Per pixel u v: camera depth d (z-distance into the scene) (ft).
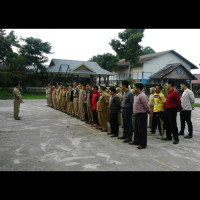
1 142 20.21
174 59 128.06
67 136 23.12
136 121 19.57
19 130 25.80
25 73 104.53
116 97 22.91
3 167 13.94
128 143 20.72
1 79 96.07
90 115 30.53
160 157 16.49
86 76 121.39
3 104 58.95
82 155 16.62
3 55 111.65
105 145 19.77
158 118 24.62
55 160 15.37
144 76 121.29
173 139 22.58
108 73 116.98
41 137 22.43
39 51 109.70
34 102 68.03
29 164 14.52
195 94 140.56
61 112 43.55
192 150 18.62
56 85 51.83
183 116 24.86
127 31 111.55
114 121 23.31
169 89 21.71
